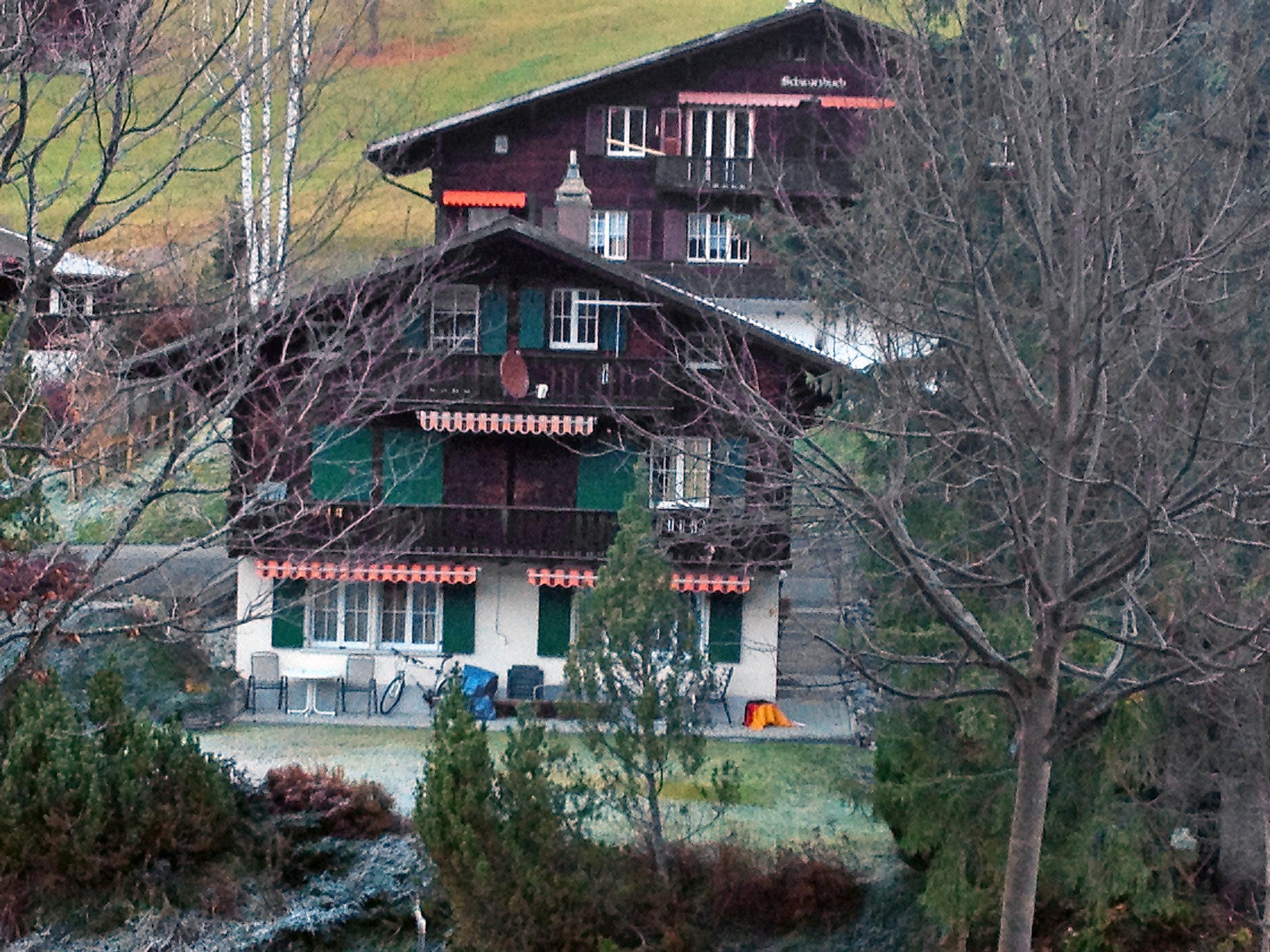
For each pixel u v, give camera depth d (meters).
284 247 32.53
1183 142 30.09
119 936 43.75
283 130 34.72
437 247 52.72
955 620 29.11
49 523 50.94
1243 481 28.67
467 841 40.59
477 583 61.31
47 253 27.38
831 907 44.09
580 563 59.97
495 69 135.75
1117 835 38.94
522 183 89.31
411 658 60.62
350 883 46.91
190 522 75.44
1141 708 38.12
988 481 36.31
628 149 89.12
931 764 40.91
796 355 55.47
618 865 42.62
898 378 29.38
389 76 127.50
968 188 29.11
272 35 36.84
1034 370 35.75
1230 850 40.69
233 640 62.88
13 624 31.92
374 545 57.72
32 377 38.78
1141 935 40.34
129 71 23.70
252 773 52.50
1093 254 28.02
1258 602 32.34
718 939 42.97
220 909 45.06
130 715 47.66
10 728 46.91
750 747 56.38
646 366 58.34
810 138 87.06
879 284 31.33
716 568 58.25
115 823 45.88
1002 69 30.98
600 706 43.25
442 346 57.09
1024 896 29.75
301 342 50.78
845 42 84.19
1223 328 29.30
